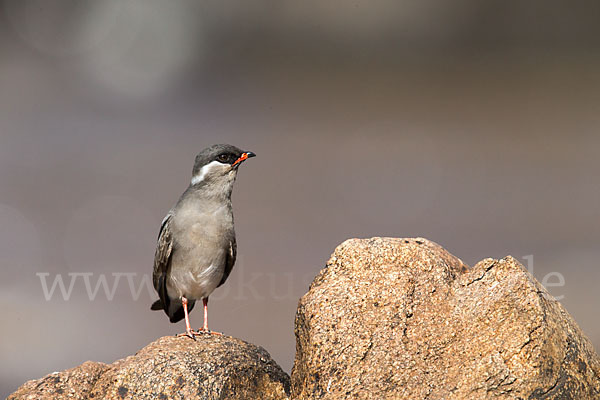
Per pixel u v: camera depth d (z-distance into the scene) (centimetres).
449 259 908
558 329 828
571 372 814
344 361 827
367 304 855
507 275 851
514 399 790
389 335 836
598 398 820
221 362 915
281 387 937
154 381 882
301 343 871
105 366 936
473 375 803
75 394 891
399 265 885
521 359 798
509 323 820
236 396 907
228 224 1113
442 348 828
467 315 840
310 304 861
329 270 899
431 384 810
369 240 914
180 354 912
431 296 862
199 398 879
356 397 812
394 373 818
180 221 1100
